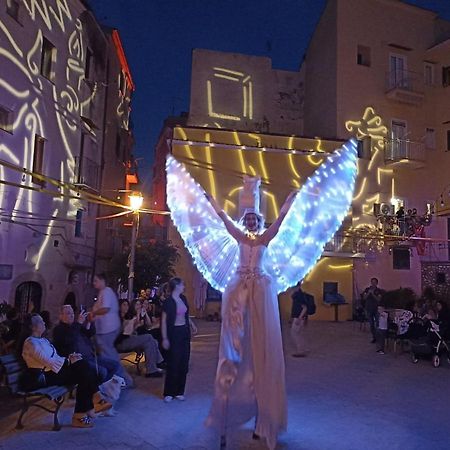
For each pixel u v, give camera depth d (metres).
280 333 5.07
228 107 25.53
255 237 5.20
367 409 6.39
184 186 5.61
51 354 5.53
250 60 26.16
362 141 23.72
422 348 10.12
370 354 11.33
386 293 20.59
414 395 7.29
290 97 27.52
